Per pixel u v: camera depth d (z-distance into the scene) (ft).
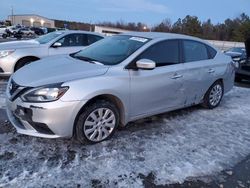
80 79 12.49
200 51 18.62
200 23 270.87
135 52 14.60
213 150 13.84
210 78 18.90
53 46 26.78
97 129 13.29
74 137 13.30
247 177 11.76
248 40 32.32
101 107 13.14
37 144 12.99
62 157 12.09
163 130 15.67
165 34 17.12
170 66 16.03
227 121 17.98
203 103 19.70
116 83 13.37
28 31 153.07
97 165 11.69
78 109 12.28
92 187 10.33
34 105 11.80
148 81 14.70
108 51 15.51
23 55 24.99
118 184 10.61
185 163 12.40
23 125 12.62
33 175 10.72
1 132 13.99
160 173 11.50
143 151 13.12
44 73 13.05
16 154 12.04
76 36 28.58
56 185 10.27
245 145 14.71
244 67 32.94
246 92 27.45
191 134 15.47
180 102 17.13
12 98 12.52
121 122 14.40
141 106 14.80
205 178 11.44
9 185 10.07
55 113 11.84
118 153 12.75
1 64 24.38
